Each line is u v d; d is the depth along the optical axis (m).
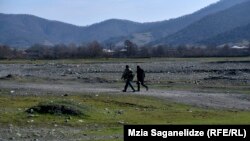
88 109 34.69
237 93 55.50
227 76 87.94
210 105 42.44
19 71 111.12
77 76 88.38
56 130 28.03
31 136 25.66
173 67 130.75
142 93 51.09
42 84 66.56
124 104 41.00
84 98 44.12
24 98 43.38
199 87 64.06
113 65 150.38
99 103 41.03
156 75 93.50
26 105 38.34
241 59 195.62
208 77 84.56
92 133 26.97
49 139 24.81
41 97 44.72
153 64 157.88
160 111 37.72
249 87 64.62
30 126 29.06
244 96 51.38
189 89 60.28
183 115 35.56
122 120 32.50
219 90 59.69
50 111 33.19
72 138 25.14
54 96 45.94
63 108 33.50
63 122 30.88
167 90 57.81
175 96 48.69
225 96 50.97
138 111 37.53
